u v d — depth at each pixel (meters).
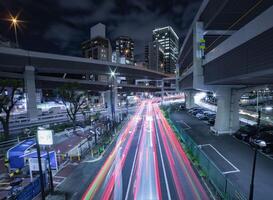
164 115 50.62
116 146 23.88
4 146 23.69
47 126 35.19
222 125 28.25
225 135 27.52
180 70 72.31
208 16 27.52
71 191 13.85
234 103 28.30
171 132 31.38
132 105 93.75
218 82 22.83
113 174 16.08
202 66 27.88
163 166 17.36
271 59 10.98
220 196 12.21
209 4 25.09
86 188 14.19
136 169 16.89
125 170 16.75
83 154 21.02
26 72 46.31
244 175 15.02
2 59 43.09
